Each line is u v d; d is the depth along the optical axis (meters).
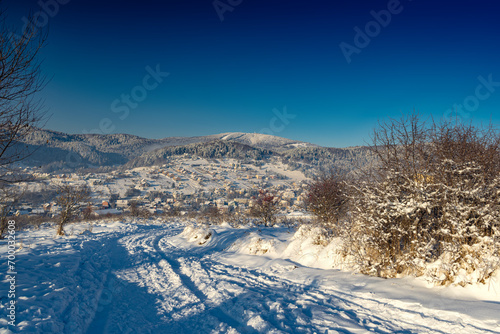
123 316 4.98
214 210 33.31
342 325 4.24
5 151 4.66
